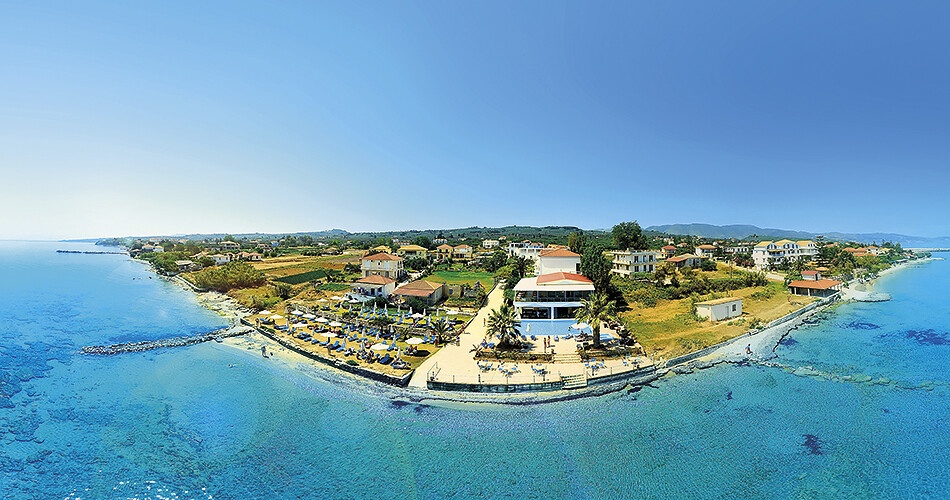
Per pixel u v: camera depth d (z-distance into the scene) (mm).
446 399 42219
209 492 29062
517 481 29828
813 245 164250
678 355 51812
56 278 154625
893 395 42094
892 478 29625
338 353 54094
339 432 36562
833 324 69688
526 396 42312
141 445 34906
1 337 68500
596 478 30062
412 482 29828
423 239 192125
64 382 48594
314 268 136750
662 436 35312
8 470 31328
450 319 69312
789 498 27875
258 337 66562
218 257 164000
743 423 37062
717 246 182125
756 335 60625
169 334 70250
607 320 62625
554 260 90500
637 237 115125
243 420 38875
